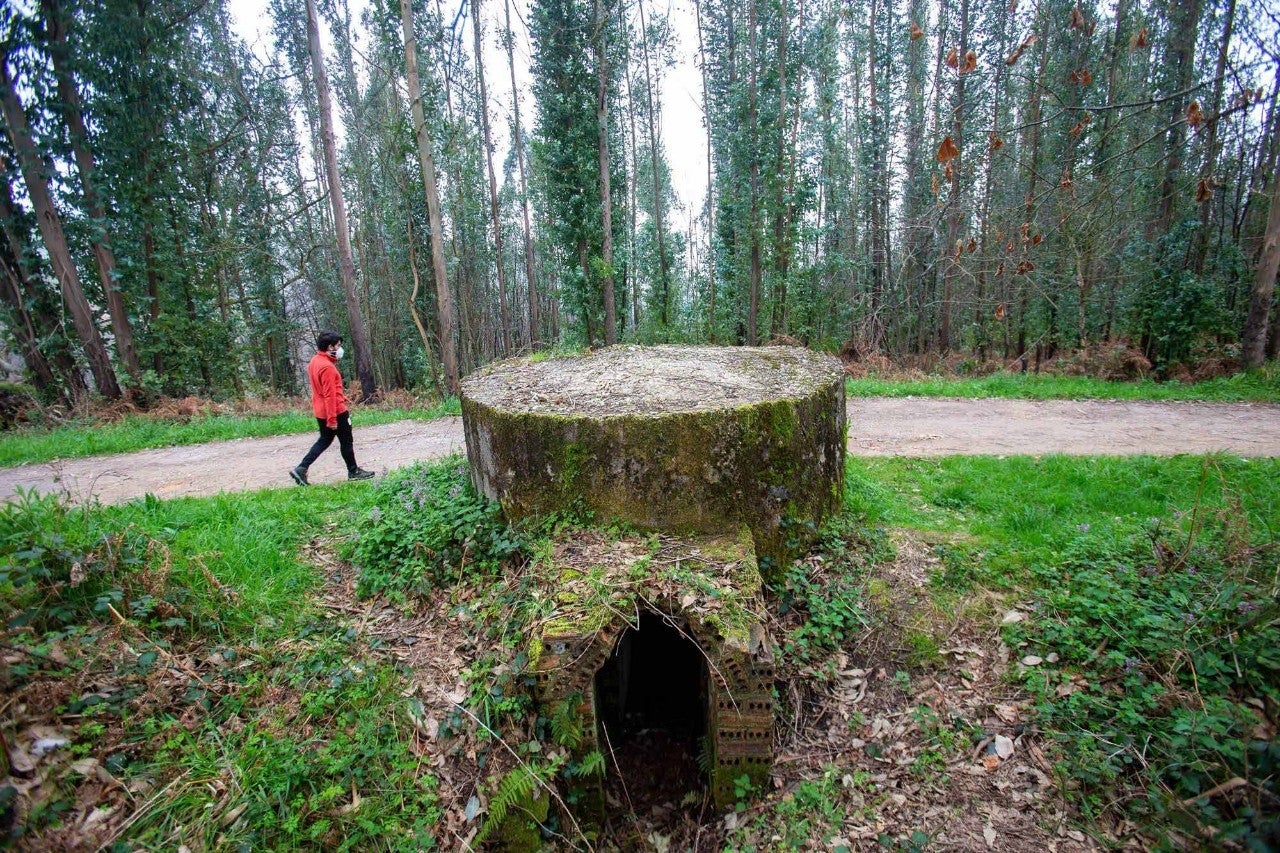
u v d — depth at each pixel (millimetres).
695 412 3902
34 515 3852
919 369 16719
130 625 3342
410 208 16703
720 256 23906
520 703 3256
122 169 14000
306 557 4824
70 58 12781
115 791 2627
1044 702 3436
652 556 3705
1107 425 8398
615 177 21016
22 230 13547
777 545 4207
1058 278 13094
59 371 13977
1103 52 12359
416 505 5082
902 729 3520
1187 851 2605
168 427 10930
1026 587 4289
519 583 3857
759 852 3086
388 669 3545
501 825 2926
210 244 17766
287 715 3182
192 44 18594
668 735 4145
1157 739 3094
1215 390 10195
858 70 22828
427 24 15367
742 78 19219
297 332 26766
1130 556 4344
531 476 4191
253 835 2596
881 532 4828
